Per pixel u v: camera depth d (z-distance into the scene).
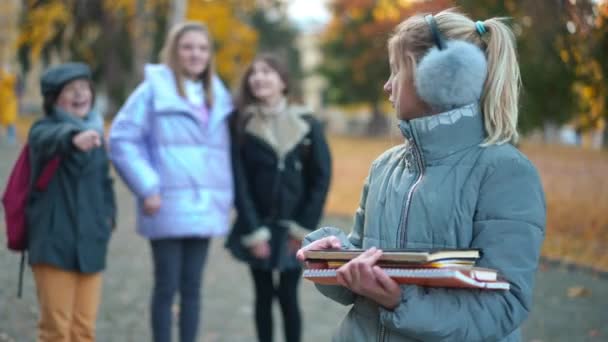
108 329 5.91
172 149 5.02
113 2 25.34
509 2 8.36
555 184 14.20
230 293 7.53
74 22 25.75
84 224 4.38
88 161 4.41
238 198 5.19
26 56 23.94
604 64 8.11
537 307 7.18
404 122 2.41
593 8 7.40
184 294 5.08
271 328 5.29
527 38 8.07
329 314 6.95
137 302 6.78
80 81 4.50
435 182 2.33
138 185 4.91
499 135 2.35
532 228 2.25
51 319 4.37
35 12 23.52
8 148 17.91
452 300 2.24
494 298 2.23
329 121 67.12
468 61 2.30
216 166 5.12
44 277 4.36
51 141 4.24
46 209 4.33
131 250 9.09
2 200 4.41
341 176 19.61
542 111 9.52
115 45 27.59
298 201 5.17
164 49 5.24
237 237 5.22
